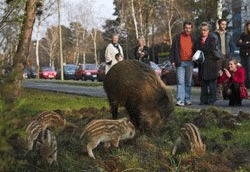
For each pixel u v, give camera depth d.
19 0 11.00
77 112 13.70
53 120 9.91
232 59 16.64
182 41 16.44
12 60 6.06
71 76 59.34
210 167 7.12
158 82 9.29
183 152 8.01
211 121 11.12
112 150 7.98
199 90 25.70
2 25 10.46
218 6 34.94
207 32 16.30
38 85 36.16
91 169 7.01
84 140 7.82
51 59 106.25
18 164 5.98
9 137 5.51
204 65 16.33
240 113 12.44
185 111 13.80
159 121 9.01
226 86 16.59
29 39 14.73
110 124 7.98
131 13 68.06
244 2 48.38
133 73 9.56
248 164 7.34
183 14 60.72
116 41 17.48
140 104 9.14
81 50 103.94
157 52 70.69
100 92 24.97
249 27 19.30
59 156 7.51
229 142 9.09
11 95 5.45
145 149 8.16
